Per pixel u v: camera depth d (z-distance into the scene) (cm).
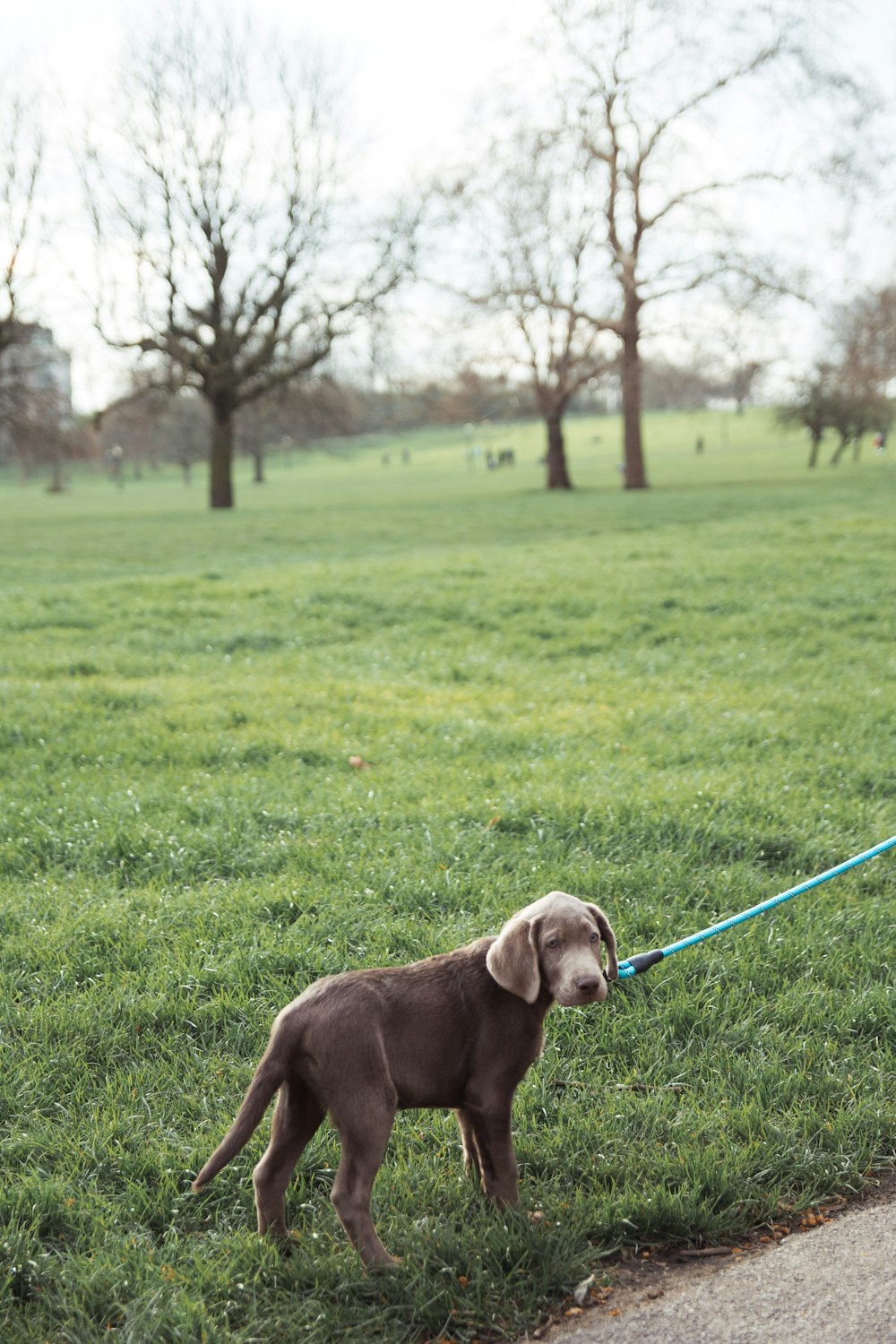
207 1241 356
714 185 4344
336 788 835
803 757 909
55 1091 436
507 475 9381
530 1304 323
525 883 628
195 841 705
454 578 2058
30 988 515
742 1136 410
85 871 672
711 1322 314
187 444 10325
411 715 1077
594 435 15662
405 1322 320
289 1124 339
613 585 1902
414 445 17775
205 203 4753
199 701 1138
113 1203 369
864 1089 438
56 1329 318
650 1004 508
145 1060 455
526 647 1470
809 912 594
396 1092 329
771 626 1534
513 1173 351
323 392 4969
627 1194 368
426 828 720
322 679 1262
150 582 2080
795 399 7538
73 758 934
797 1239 356
